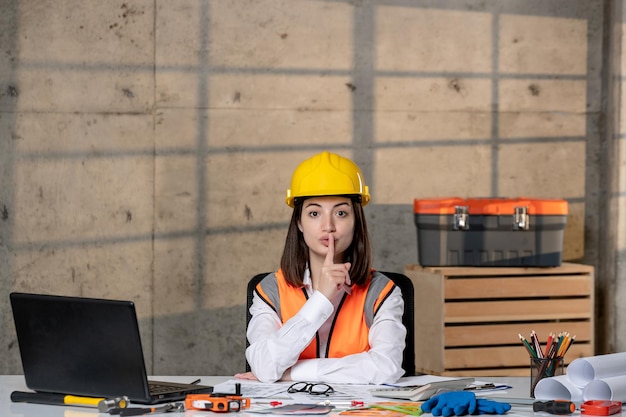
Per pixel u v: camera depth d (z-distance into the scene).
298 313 2.72
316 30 5.59
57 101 5.41
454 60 5.71
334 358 2.76
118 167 5.47
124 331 2.22
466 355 4.84
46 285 5.44
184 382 2.75
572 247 5.85
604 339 5.79
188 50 5.50
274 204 5.58
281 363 2.69
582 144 5.84
